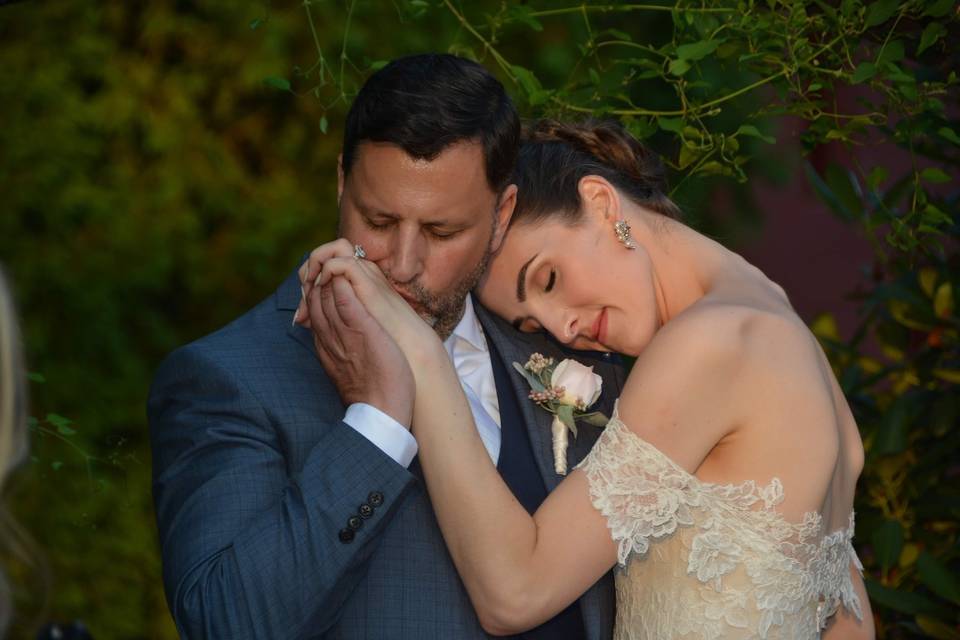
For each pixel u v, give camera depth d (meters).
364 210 4.34
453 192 4.29
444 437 4.30
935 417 7.00
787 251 13.71
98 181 10.25
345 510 4.06
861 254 13.68
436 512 4.34
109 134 10.30
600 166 4.87
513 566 4.29
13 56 10.05
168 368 4.53
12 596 3.13
